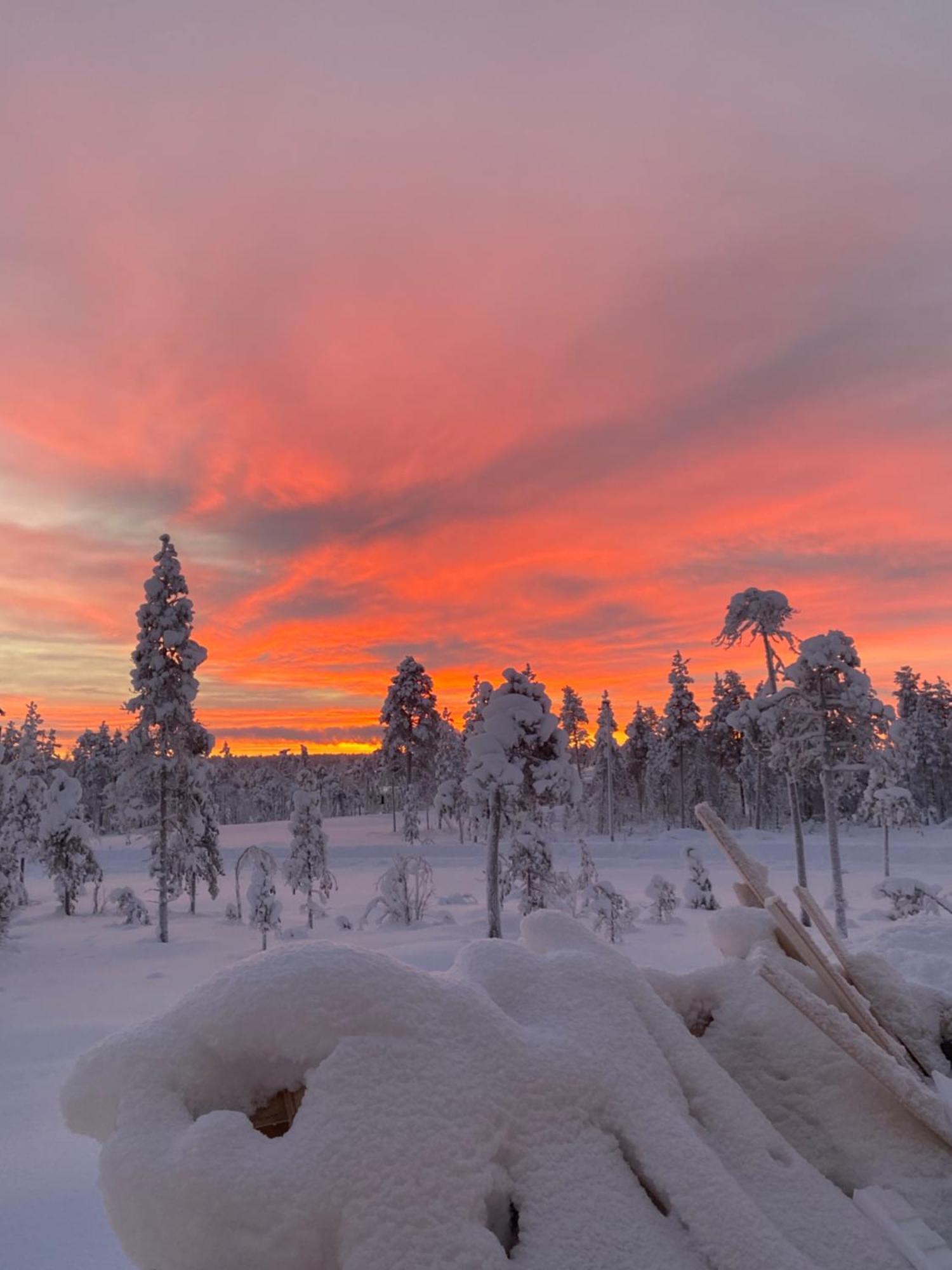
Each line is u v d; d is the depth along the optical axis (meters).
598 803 65.38
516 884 27.03
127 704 29.44
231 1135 2.11
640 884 37.16
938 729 63.31
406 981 2.56
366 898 36.03
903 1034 3.51
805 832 56.09
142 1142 2.12
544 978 3.05
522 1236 2.20
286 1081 2.38
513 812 25.77
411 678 57.84
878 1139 2.96
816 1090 3.12
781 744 27.27
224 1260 1.92
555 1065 2.57
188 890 35.56
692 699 62.25
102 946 26.58
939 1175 2.80
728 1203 2.37
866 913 25.03
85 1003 17.81
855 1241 2.49
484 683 25.95
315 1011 2.36
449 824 64.19
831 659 25.70
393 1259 1.92
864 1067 3.08
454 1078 2.34
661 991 3.44
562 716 78.00
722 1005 3.46
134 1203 2.00
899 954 4.62
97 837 64.00
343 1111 2.15
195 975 21.33
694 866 29.89
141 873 49.84
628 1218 2.30
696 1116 2.83
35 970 22.31
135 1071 2.30
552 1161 2.35
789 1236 2.47
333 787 99.19
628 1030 2.88
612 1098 2.59
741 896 4.18
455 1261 1.96
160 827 28.89
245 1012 2.37
